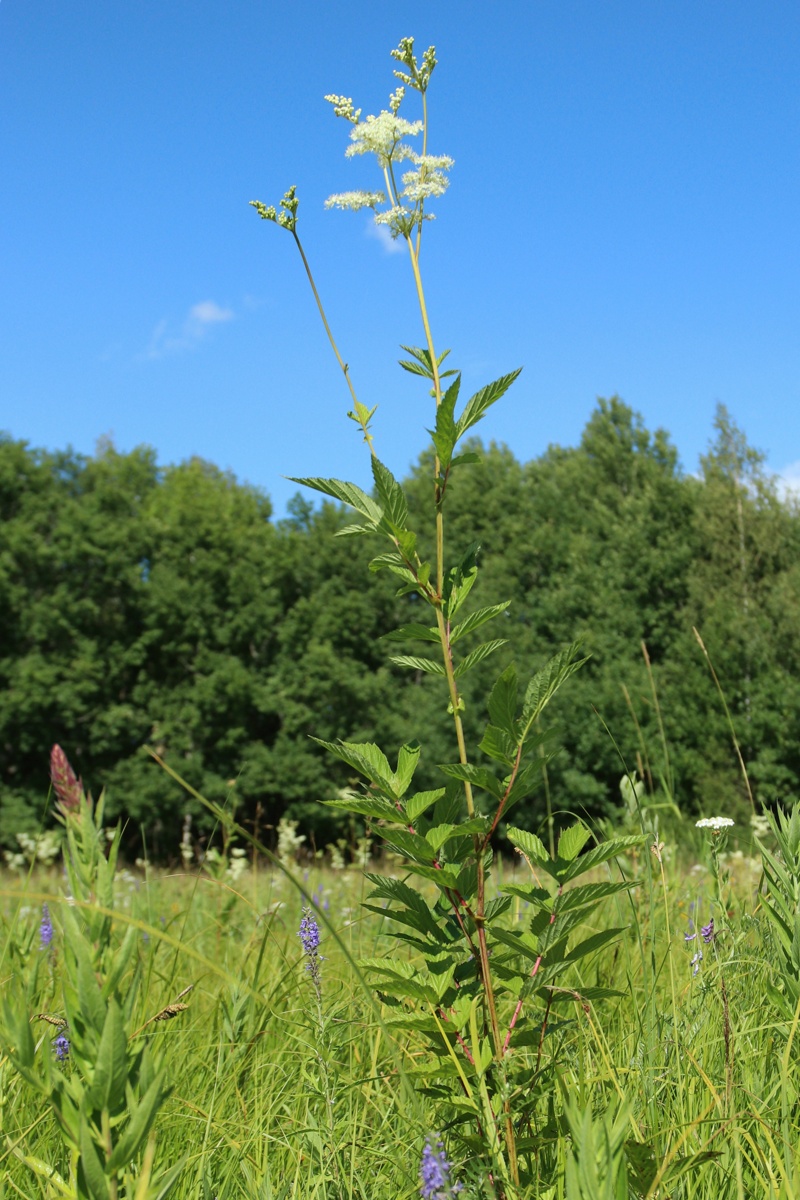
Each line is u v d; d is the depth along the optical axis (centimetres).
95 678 3394
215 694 3456
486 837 173
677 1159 158
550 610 3534
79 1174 114
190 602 3628
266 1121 212
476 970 181
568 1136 165
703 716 2914
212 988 330
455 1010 173
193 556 3759
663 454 4497
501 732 161
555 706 3053
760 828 520
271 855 129
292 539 4062
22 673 3259
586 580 3606
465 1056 171
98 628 3566
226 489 5194
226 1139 192
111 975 114
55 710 3362
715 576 3331
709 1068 210
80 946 112
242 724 3538
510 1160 157
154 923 329
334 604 3744
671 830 418
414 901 185
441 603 183
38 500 3594
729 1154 167
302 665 3631
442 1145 157
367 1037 260
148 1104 112
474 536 4028
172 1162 193
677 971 279
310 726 3475
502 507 4172
